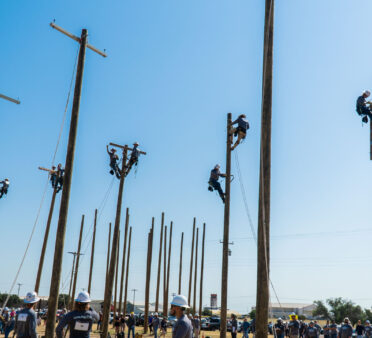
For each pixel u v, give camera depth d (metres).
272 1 10.72
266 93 10.09
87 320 6.16
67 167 12.96
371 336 22.16
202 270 44.59
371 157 12.02
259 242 9.27
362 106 12.23
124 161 21.30
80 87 13.67
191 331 5.79
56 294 12.02
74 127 13.31
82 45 13.95
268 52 10.37
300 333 26.94
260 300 8.94
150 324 34.22
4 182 22.81
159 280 41.41
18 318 7.53
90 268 40.78
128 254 43.66
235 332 25.06
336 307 100.94
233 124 17.17
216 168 18.03
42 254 26.53
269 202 9.48
